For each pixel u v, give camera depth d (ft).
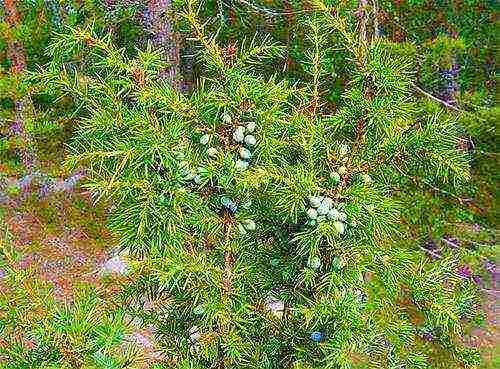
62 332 0.96
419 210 2.01
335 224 0.94
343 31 1.11
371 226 0.98
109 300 1.18
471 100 2.27
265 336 1.11
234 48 1.09
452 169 1.07
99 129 1.03
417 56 2.04
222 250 1.06
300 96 1.14
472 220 2.29
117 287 1.38
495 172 2.45
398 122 1.08
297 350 1.08
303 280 0.98
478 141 2.43
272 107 0.99
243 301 1.05
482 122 2.12
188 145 1.01
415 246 1.97
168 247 1.00
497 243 2.25
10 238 1.12
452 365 1.36
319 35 1.16
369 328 1.01
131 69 1.03
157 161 0.99
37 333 0.97
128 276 1.16
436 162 1.03
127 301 1.20
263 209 1.04
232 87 1.02
